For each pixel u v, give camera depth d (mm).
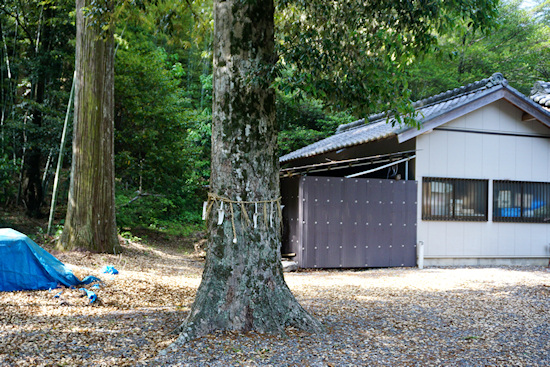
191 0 8891
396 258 11109
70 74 16203
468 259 11766
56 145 13961
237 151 4797
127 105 14453
